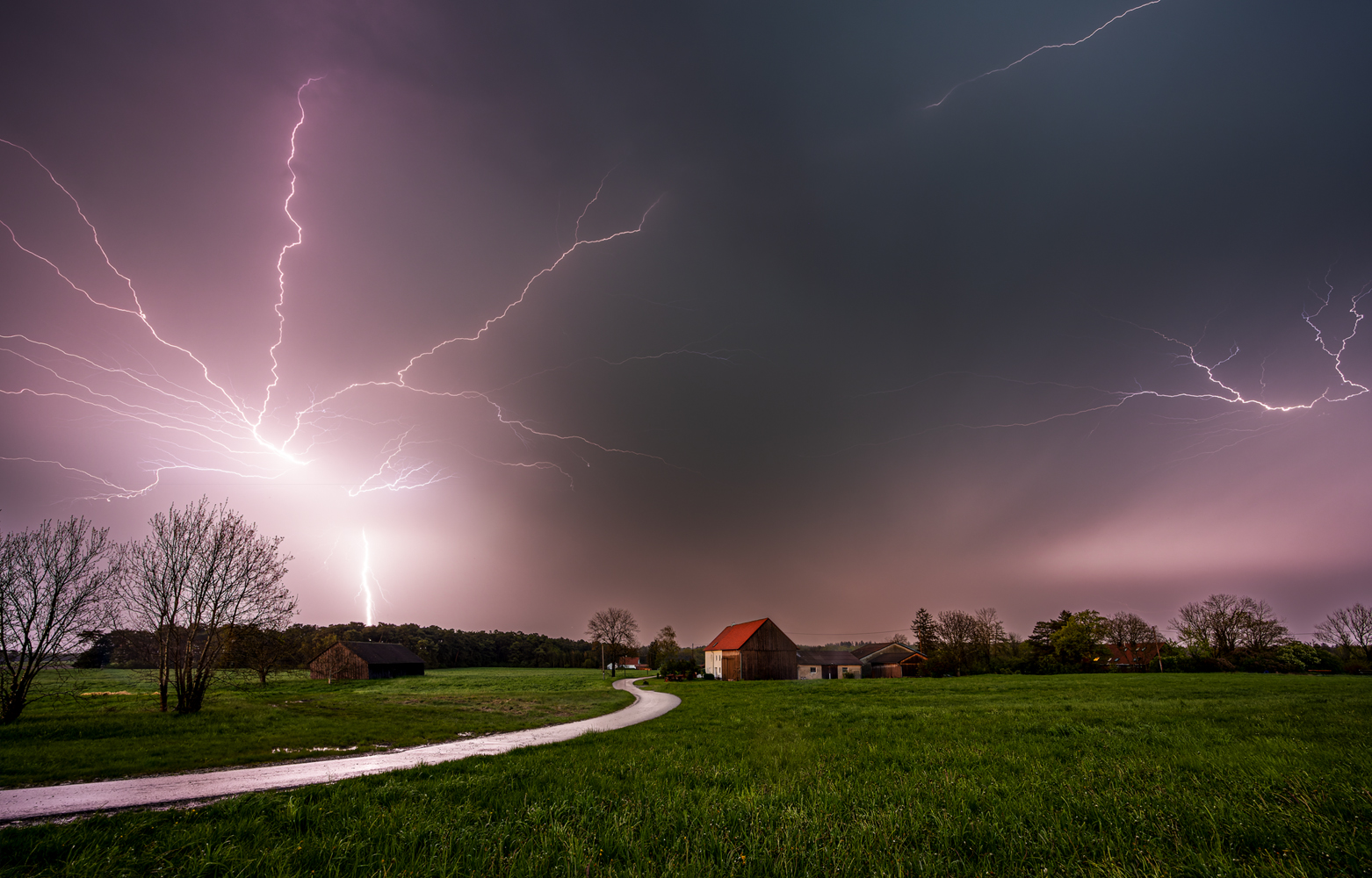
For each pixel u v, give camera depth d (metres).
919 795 6.68
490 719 21.80
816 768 8.76
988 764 9.09
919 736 13.21
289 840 5.16
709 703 28.28
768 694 33.66
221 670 24.44
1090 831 4.89
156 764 11.62
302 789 7.79
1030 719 16.30
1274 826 4.79
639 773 8.68
